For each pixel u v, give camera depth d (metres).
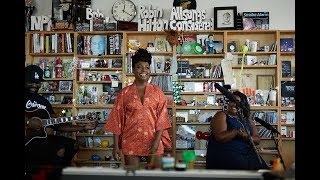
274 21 5.57
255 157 3.13
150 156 3.18
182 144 5.29
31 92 4.52
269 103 5.37
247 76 5.58
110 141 5.52
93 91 5.63
